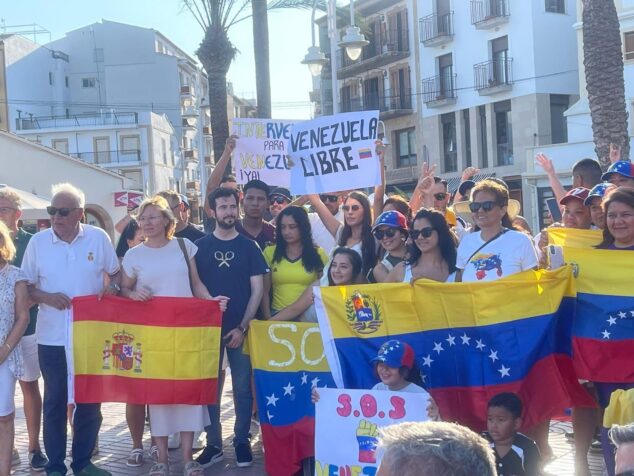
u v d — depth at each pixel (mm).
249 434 6965
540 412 5453
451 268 5906
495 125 37625
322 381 6320
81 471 6492
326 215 7859
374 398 5320
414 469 2053
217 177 9234
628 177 6414
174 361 6441
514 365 5484
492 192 5660
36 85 66250
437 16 40125
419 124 41875
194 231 8094
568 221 6762
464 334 5598
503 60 36969
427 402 5184
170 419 6484
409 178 42250
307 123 8000
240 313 6773
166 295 6547
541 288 5496
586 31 15781
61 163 32500
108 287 6645
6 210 7094
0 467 6301
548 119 35875
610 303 5461
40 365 6504
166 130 68312
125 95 69688
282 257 6984
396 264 6398
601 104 15625
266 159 9758
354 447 5359
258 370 6371
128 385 6438
